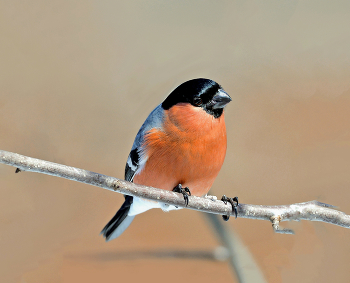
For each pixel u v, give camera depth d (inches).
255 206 275.0
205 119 283.1
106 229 370.6
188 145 282.5
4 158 215.5
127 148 551.2
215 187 492.1
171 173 291.3
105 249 452.8
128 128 572.1
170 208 327.6
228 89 598.5
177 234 482.6
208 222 377.1
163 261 444.5
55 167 225.6
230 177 508.4
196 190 304.5
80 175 232.2
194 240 470.6
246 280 350.0
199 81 292.2
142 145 296.5
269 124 563.5
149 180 302.8
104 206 519.2
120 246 457.7
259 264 421.4
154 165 293.6
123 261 443.8
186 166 287.0
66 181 542.3
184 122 282.7
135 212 359.9
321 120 563.5
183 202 263.6
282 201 469.4
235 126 564.1
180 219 513.3
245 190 496.1
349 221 269.3
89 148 544.1
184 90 290.8
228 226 377.7
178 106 287.9
